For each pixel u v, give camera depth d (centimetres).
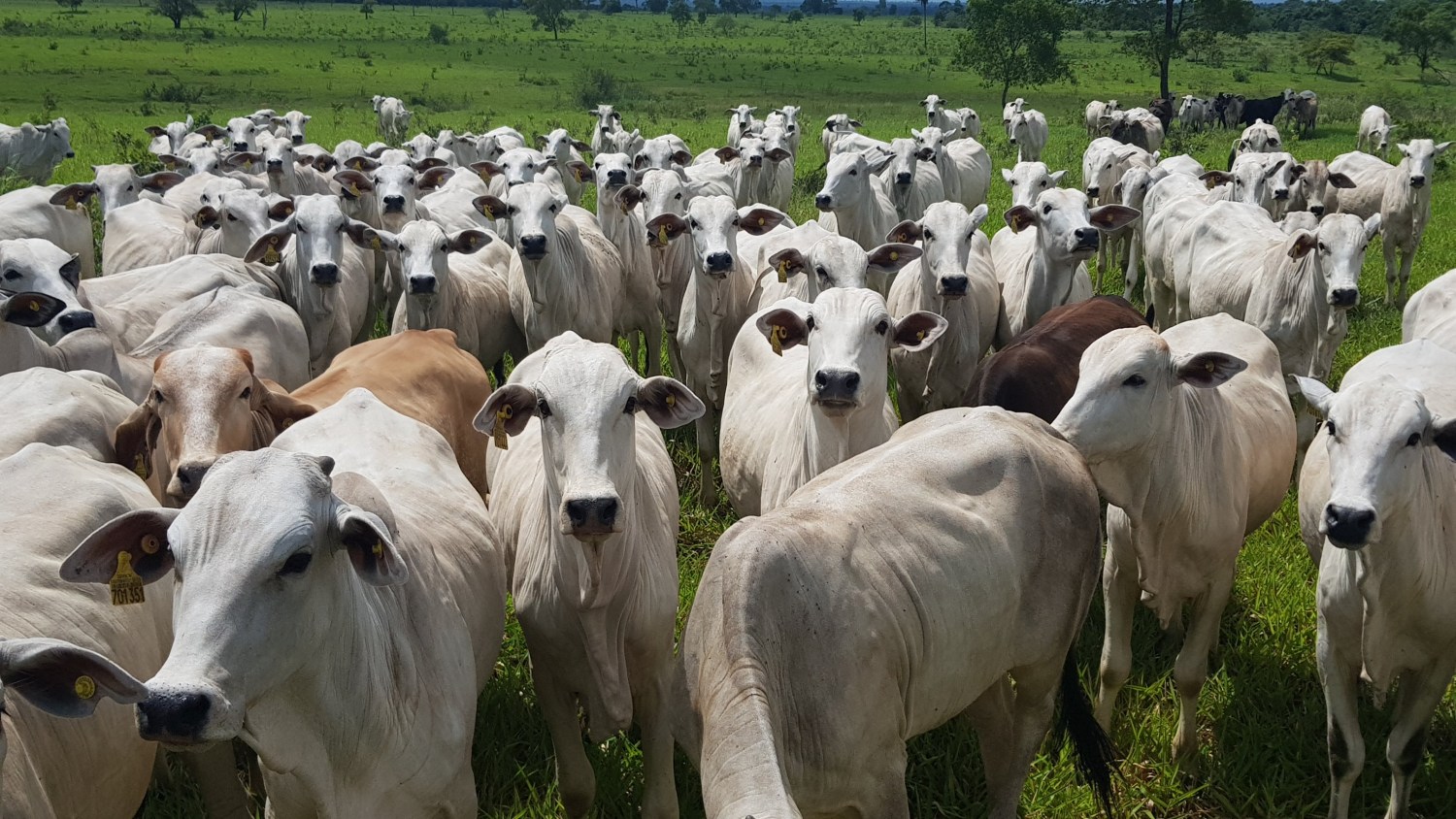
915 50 8831
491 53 7750
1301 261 1029
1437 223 2045
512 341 1090
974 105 4903
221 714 327
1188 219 1296
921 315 638
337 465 529
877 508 462
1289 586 745
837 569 431
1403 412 491
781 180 1947
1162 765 595
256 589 339
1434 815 567
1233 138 3750
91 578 365
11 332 680
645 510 529
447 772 438
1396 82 6322
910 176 1536
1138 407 560
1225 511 600
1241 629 704
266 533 340
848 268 779
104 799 438
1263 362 727
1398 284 1536
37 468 494
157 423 583
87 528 475
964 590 465
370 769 400
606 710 506
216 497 346
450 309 977
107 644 449
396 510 486
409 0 19500
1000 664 496
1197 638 599
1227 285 1128
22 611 423
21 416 559
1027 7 4159
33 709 404
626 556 500
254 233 1125
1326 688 551
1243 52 8194
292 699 369
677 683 436
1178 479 578
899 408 1006
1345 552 532
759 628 405
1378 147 3020
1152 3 5028
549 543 507
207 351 580
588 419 477
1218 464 598
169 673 325
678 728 433
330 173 1756
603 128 2727
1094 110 3659
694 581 750
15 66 5444
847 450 608
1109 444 562
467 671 459
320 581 358
